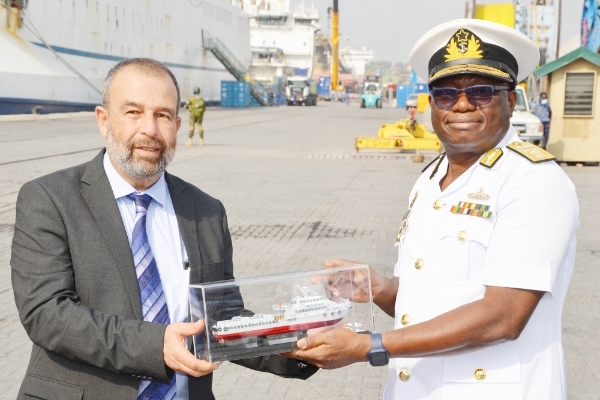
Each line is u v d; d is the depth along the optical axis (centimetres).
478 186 221
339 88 10975
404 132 2116
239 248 864
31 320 221
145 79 234
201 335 213
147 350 211
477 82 222
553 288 208
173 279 244
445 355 209
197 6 6331
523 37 222
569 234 210
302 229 984
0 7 3528
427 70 240
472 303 206
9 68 3397
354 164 1847
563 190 211
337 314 221
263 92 7419
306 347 209
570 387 478
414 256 229
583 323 604
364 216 1092
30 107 3578
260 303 218
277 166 1758
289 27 11200
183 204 255
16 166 1548
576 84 1797
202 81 6556
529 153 217
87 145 2092
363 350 207
